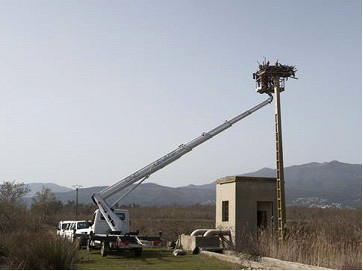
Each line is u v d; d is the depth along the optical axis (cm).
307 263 1667
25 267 1468
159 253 2183
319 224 2072
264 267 1639
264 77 2281
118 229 2234
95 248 2333
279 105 2172
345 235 1842
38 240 1581
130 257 1997
